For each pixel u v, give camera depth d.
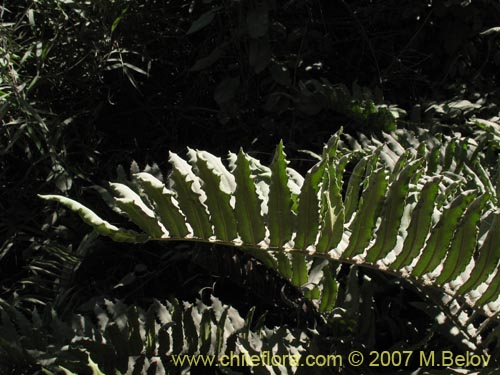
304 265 1.66
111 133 2.80
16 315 1.74
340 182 1.75
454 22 2.96
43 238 2.50
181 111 2.80
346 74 3.02
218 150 2.77
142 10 2.67
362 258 1.56
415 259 1.64
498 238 1.47
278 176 1.44
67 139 2.63
